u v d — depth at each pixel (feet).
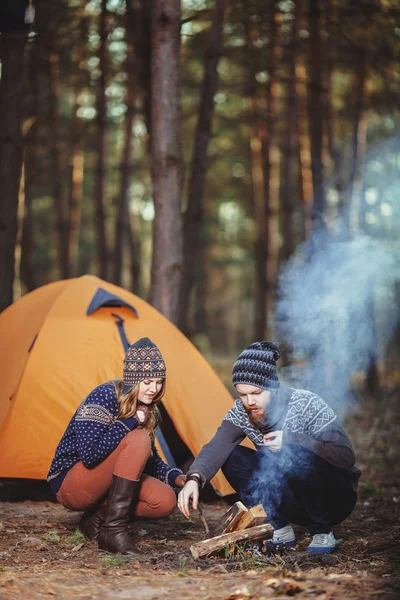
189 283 29.12
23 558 11.94
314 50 31.96
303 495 12.05
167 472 12.92
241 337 122.42
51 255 86.12
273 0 30.19
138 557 11.77
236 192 70.03
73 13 31.24
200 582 10.09
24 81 25.73
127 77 39.60
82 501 12.51
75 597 9.43
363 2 29.55
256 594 9.20
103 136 44.75
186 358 18.56
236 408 12.32
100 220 45.85
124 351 17.71
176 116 22.08
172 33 21.93
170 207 22.00
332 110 42.32
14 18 15.56
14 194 25.63
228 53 32.32
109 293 18.76
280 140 53.83
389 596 8.94
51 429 16.56
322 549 12.10
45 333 17.72
